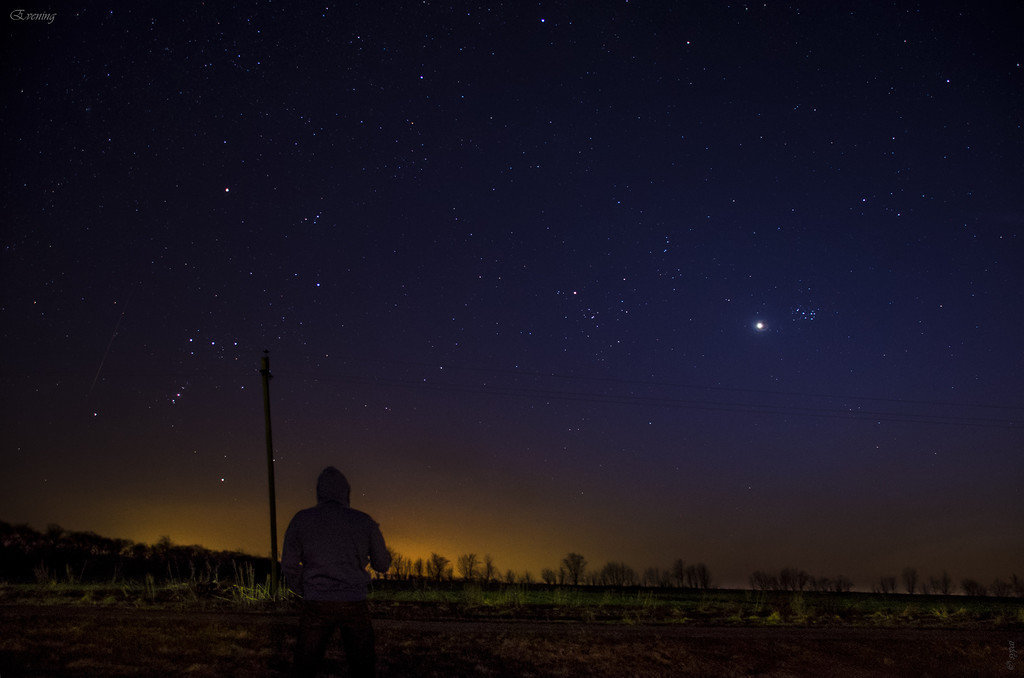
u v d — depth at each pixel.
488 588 21.39
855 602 22.80
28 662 7.53
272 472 17.44
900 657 12.82
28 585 15.79
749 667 11.39
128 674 7.48
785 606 19.83
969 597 27.30
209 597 14.88
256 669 8.24
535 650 10.66
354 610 5.98
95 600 13.37
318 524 6.09
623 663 10.66
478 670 9.41
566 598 19.31
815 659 12.19
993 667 12.85
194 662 8.22
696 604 19.42
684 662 11.15
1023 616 18.33
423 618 13.09
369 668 6.02
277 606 13.99
